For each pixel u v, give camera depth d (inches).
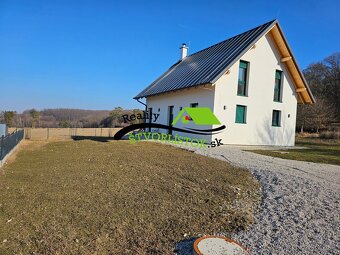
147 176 285.4
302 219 189.5
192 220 185.6
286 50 698.2
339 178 309.9
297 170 340.5
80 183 257.9
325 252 149.2
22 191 233.5
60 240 153.3
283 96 730.8
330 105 1600.6
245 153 489.4
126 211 195.0
